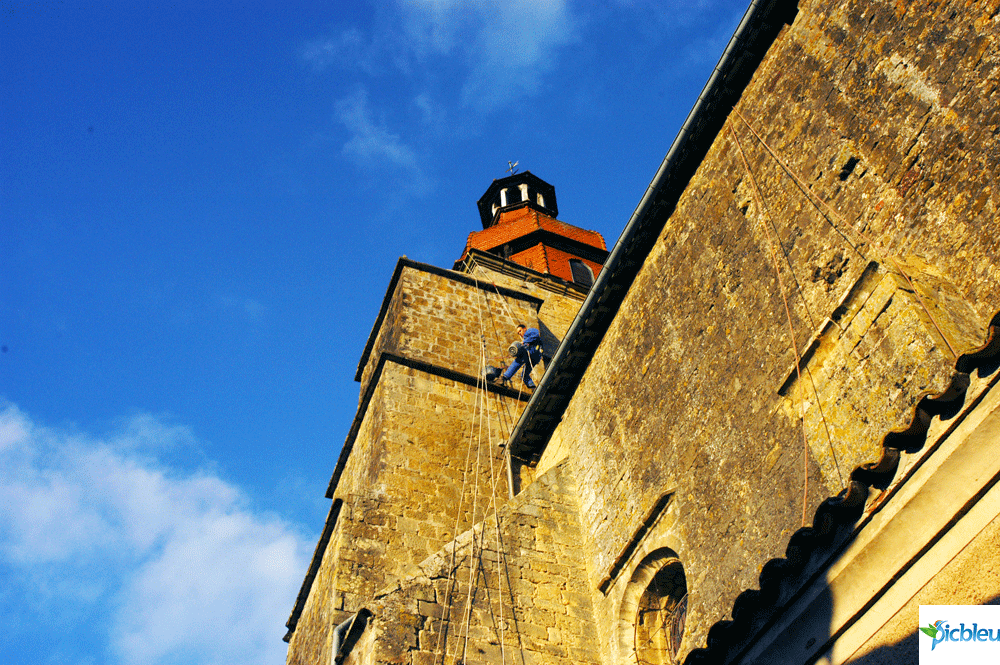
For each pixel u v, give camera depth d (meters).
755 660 6.91
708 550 9.49
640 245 12.15
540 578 11.47
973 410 5.75
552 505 12.55
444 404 16.61
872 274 8.02
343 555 12.71
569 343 13.30
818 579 6.51
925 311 7.13
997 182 6.98
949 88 7.71
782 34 10.20
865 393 7.70
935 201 7.60
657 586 10.79
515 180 33.97
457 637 10.23
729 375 9.87
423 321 18.77
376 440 15.55
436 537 13.76
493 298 20.33
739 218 10.31
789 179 9.58
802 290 8.95
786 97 9.92
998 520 5.54
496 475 15.32
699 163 11.38
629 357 12.23
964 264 7.14
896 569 5.99
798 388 8.67
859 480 6.31
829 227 8.81
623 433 11.96
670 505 10.46
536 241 28.14
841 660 6.22
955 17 7.81
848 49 9.12
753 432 9.22
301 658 13.16
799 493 8.24
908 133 8.09
